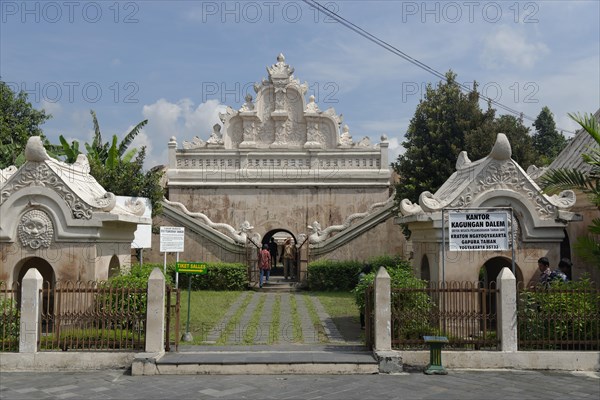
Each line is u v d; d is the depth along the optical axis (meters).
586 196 13.37
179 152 28.05
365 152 28.05
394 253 24.12
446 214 11.82
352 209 27.53
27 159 11.86
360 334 12.87
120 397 8.13
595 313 10.14
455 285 10.58
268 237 31.88
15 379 9.15
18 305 11.52
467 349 10.19
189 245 24.42
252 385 8.79
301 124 28.80
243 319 14.94
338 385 8.81
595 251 10.85
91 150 25.50
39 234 11.83
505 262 14.40
